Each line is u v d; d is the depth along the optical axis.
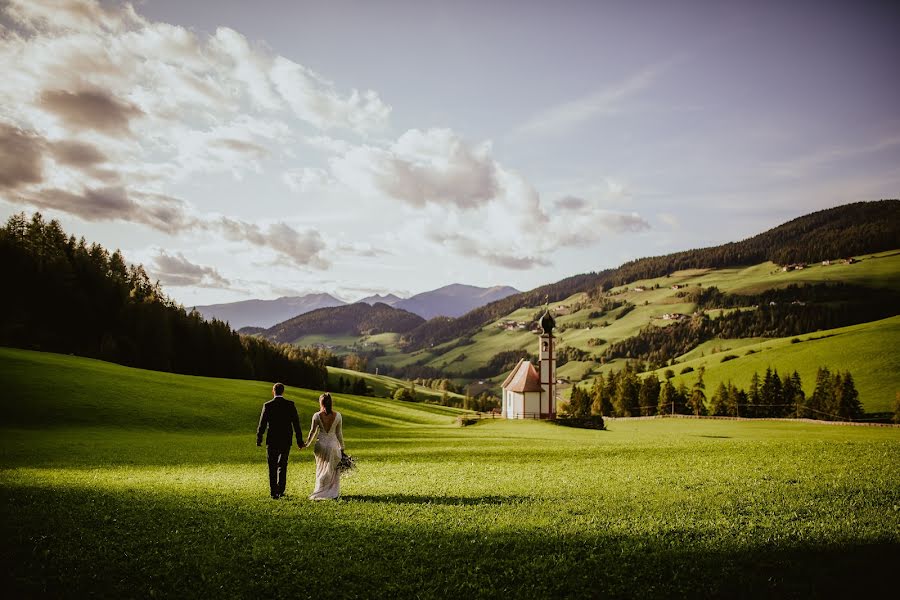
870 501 17.03
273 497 18.33
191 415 59.03
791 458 27.48
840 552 12.48
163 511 15.84
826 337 188.88
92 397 57.72
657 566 11.94
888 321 187.50
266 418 18.44
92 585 10.83
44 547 12.46
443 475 25.52
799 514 15.73
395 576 11.52
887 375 143.75
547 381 107.88
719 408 153.00
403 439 51.88
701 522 14.99
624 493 19.38
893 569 11.56
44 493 17.64
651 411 164.00
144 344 123.31
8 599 10.09
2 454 31.14
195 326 140.75
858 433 62.16
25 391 55.16
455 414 124.06
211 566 11.78
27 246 137.12
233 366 141.88
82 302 124.62
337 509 16.59
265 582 11.12
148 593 10.62
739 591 10.85
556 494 19.38
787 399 149.12
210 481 22.81
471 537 13.80
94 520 14.59
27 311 117.38
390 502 17.89
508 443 47.09
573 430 74.19
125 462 30.08
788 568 11.76
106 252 168.00
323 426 18.84
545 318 108.19
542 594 10.76
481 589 10.92
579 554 12.72
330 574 11.56
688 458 29.92
